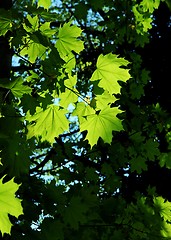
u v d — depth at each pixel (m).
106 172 3.73
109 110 2.41
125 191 7.59
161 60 9.13
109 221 3.04
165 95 8.84
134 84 4.26
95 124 2.48
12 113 2.28
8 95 2.41
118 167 3.77
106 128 2.48
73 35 2.37
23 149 2.30
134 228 3.18
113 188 3.73
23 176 2.66
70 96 2.48
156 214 3.30
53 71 2.45
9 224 1.64
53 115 2.47
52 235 2.48
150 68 9.16
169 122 4.13
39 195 2.66
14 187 1.59
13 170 2.33
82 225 2.90
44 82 2.47
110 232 3.01
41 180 2.88
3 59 2.80
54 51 2.36
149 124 4.07
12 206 1.62
